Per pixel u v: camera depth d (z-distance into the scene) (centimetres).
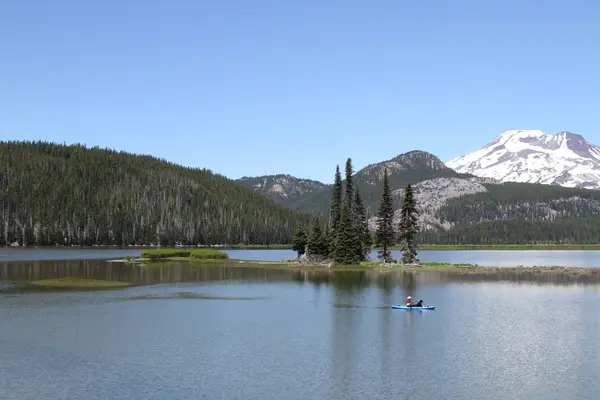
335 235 16188
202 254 19062
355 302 8562
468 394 4303
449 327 6656
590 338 6097
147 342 5762
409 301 7875
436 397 4234
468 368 4956
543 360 5206
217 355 5297
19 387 4356
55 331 6222
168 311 7562
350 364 5047
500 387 4459
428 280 11838
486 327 6675
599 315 7500
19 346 5559
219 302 8412
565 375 4762
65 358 5147
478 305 8331
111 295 9025
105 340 5834
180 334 6150
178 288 10112
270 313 7506
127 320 6894
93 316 7131
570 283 11388
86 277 11806
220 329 6431
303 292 9700
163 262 17375
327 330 6444
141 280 11475
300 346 5672
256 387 4403
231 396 4200
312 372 4797
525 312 7712
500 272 13862
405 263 15600
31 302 8188
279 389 4362
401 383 4534
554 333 6334
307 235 17450
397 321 7019
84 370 4797
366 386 4459
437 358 5259
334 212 17088
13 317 7006
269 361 5109
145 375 4666
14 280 10962
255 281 11475
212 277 12262
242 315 7331
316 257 16225
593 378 4684
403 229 15938
